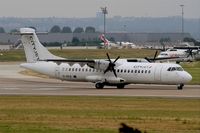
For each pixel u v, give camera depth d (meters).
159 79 157.12
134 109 108.00
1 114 99.31
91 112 102.81
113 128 82.56
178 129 82.06
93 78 164.50
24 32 174.88
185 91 150.12
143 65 160.25
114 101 123.19
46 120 91.31
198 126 84.81
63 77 170.38
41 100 125.56
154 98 129.75
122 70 161.12
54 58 172.88
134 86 170.75
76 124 86.62
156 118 93.62
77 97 132.88
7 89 159.88
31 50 175.12
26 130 80.56
